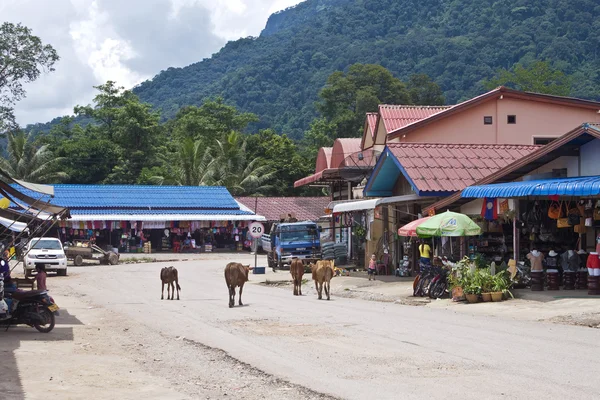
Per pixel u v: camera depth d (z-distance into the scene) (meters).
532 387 9.35
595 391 9.09
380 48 165.75
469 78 141.38
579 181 19.25
